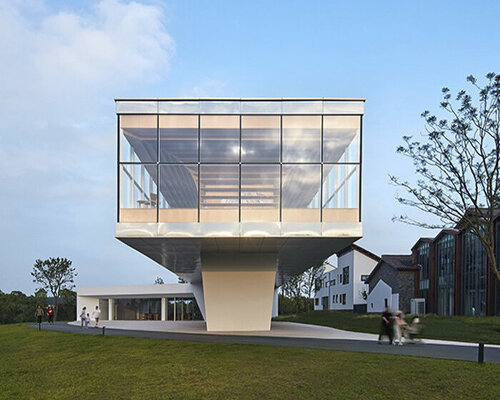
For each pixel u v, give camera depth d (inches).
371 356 562.3
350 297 2314.2
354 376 477.7
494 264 951.6
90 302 2121.1
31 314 3159.5
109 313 2095.2
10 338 999.0
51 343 840.3
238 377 498.0
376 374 480.7
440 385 442.3
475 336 810.8
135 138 754.2
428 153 971.9
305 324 1380.4
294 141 757.9
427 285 1745.8
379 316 1494.8
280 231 743.7
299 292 2364.7
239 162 754.2
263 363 550.9
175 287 2007.9
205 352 634.8
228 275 978.7
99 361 629.6
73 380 535.8
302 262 1162.0
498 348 652.7
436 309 1684.3
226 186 752.3
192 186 751.1
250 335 871.1
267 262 980.6
